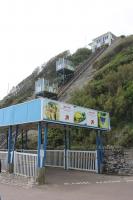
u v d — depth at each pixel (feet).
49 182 53.57
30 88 222.89
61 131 94.53
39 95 163.12
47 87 159.33
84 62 202.18
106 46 219.41
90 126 64.59
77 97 110.11
